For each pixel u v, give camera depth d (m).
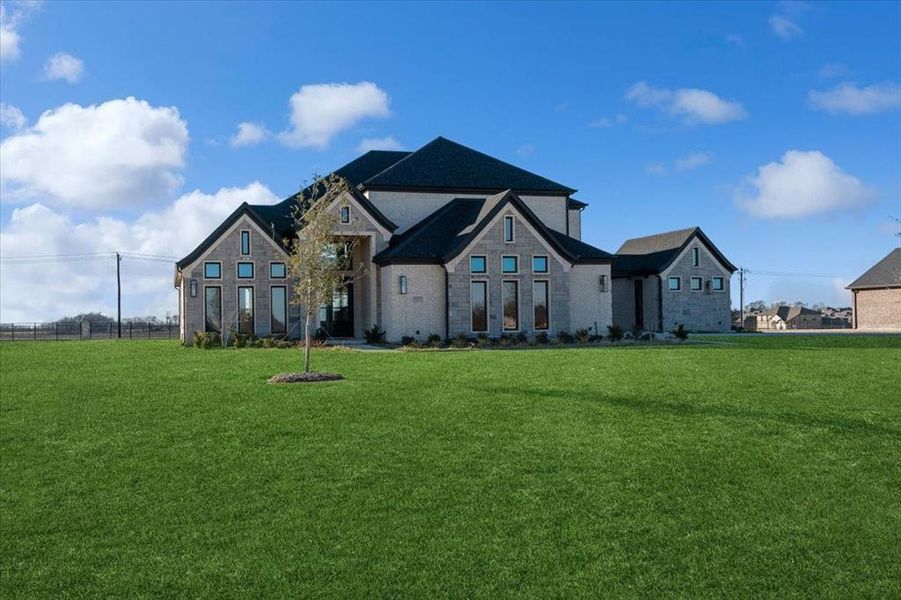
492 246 34.56
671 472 10.48
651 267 49.41
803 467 10.65
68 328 64.94
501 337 33.16
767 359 22.53
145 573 7.72
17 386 18.98
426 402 15.42
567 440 12.19
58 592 7.39
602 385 17.22
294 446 12.12
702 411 14.12
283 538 8.49
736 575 7.45
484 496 9.66
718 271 50.41
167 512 9.39
